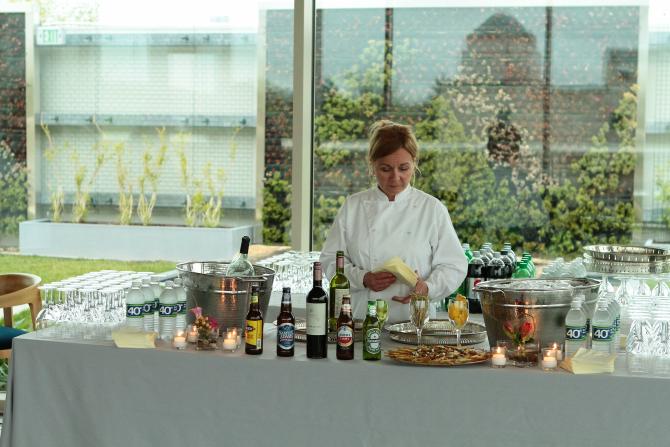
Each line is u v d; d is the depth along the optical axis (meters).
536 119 5.72
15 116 6.22
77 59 6.15
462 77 5.79
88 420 3.19
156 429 3.13
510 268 4.45
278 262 4.83
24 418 3.24
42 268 6.24
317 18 5.93
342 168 5.96
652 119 5.59
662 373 2.88
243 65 6.01
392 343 3.37
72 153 6.18
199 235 6.10
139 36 6.09
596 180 5.68
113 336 3.17
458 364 2.95
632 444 2.83
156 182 6.12
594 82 5.65
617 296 3.84
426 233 3.73
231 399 3.06
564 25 5.66
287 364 3.01
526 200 5.77
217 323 3.28
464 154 5.82
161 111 6.10
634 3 5.57
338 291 3.34
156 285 3.56
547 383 2.86
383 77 5.88
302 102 5.77
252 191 6.04
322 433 3.00
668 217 5.60
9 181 6.25
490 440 2.91
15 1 6.18
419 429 2.94
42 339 3.27
